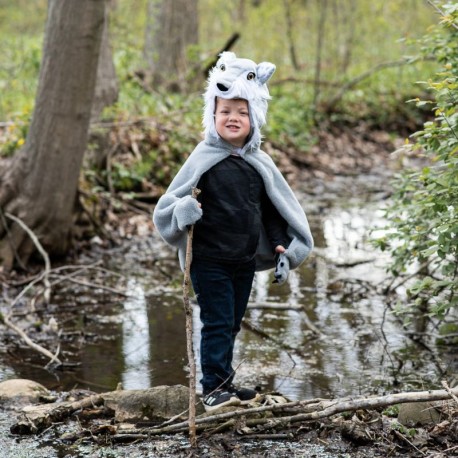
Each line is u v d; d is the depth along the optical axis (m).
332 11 34.00
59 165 12.44
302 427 6.49
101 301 11.03
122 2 29.83
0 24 36.09
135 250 14.02
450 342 9.20
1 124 15.23
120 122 17.11
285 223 6.96
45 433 6.64
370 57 32.62
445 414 6.49
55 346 9.18
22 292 10.58
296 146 23.81
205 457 6.04
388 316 10.22
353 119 27.77
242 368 8.41
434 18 32.59
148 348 9.09
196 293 6.83
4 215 12.38
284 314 10.41
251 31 33.59
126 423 6.78
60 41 12.05
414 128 28.64
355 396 7.24
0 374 8.24
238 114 6.66
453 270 7.53
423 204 7.44
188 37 25.89
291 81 27.61
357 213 17.25
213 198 6.67
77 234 13.74
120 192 16.22
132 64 24.42
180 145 18.14
